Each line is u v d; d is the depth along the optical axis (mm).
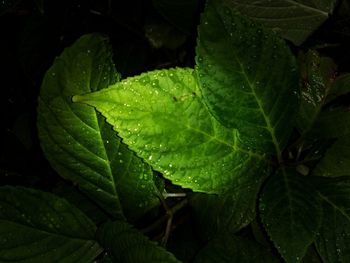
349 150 306
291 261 264
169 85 268
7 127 405
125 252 272
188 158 277
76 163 304
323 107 342
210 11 272
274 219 276
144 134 265
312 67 338
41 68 392
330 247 276
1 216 285
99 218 328
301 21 361
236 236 301
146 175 307
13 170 383
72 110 296
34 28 385
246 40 276
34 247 287
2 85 408
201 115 278
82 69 292
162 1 366
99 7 432
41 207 295
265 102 284
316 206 280
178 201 336
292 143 340
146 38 430
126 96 260
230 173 290
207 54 272
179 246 323
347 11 367
